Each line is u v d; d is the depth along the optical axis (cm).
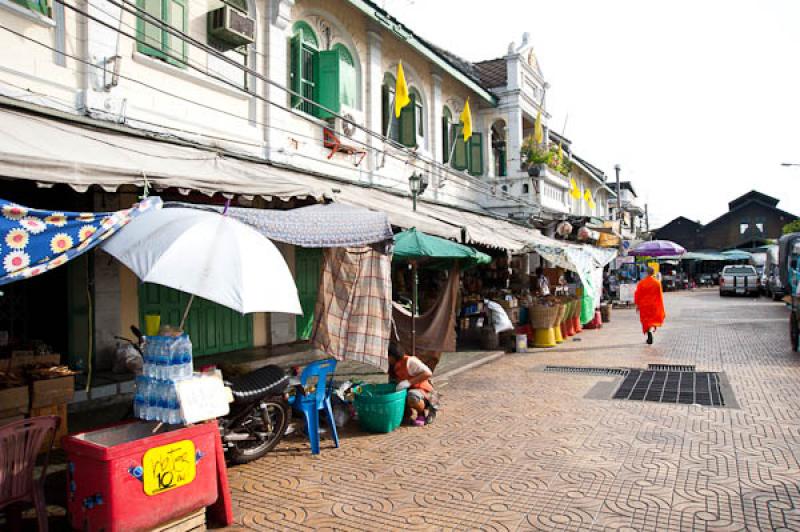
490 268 1825
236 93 953
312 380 607
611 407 754
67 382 595
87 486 379
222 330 1022
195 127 879
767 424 654
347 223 594
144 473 380
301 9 1116
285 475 531
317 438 594
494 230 1422
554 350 1284
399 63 1260
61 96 703
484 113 1906
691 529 411
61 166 480
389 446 612
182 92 863
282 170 984
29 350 662
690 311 2272
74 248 404
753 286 3100
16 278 377
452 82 1739
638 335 1526
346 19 1241
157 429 443
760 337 1418
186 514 405
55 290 794
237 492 493
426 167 1554
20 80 662
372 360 673
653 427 657
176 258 389
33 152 495
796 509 438
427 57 1490
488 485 499
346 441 632
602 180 3344
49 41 696
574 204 2931
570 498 468
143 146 702
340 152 1198
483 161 1898
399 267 1378
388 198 1183
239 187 630
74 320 791
